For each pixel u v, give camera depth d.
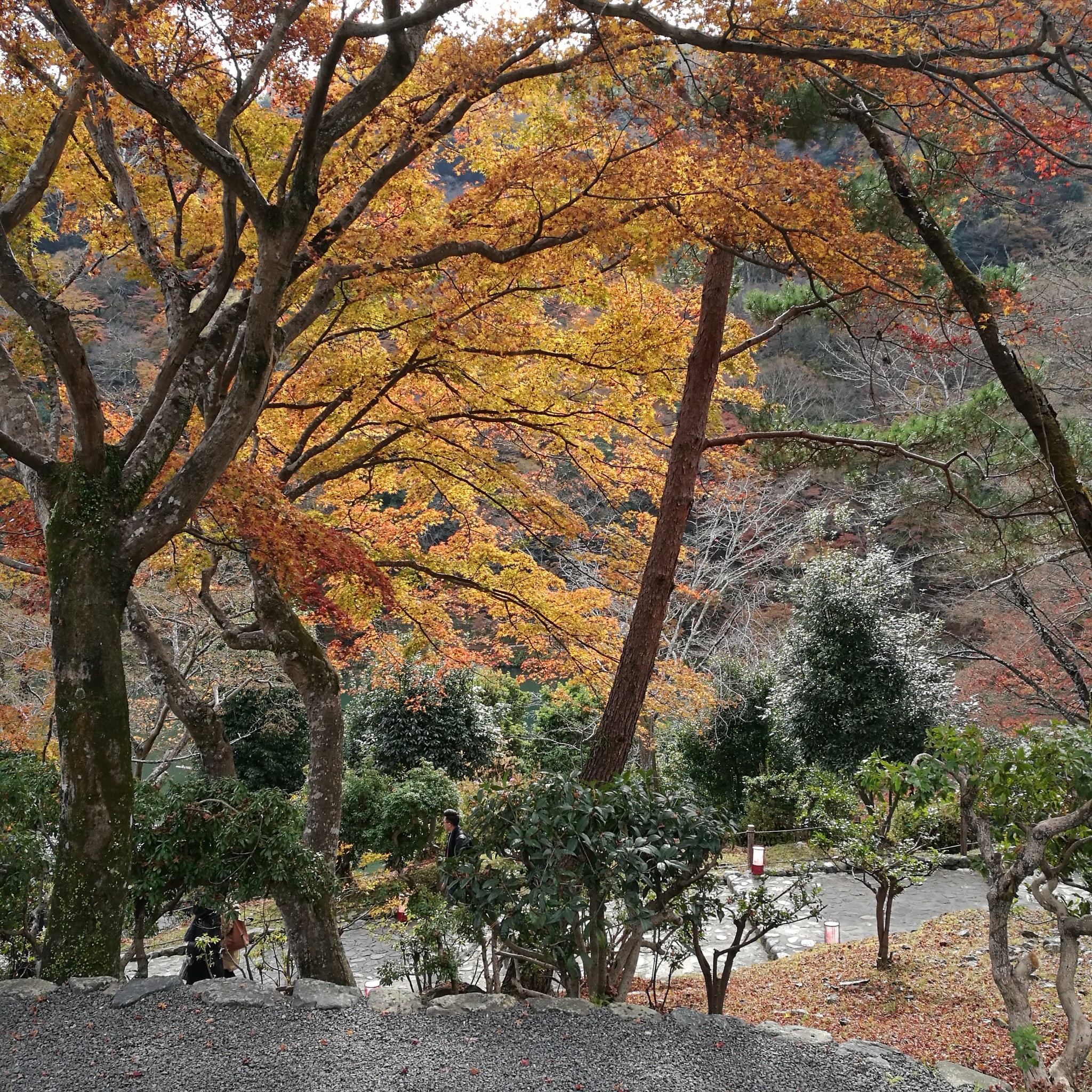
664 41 5.66
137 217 6.39
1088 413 11.67
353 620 8.67
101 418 5.31
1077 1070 4.34
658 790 5.32
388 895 10.84
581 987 5.18
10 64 5.27
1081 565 11.91
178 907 6.26
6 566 8.91
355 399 8.08
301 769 17.23
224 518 6.12
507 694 19.48
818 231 6.09
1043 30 4.66
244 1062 3.95
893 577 14.52
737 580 18.14
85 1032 4.20
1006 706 13.41
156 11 5.33
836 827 8.30
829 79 6.94
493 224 6.49
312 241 5.99
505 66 5.80
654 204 6.16
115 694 5.11
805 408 20.33
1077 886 5.28
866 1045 4.46
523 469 10.80
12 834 5.23
